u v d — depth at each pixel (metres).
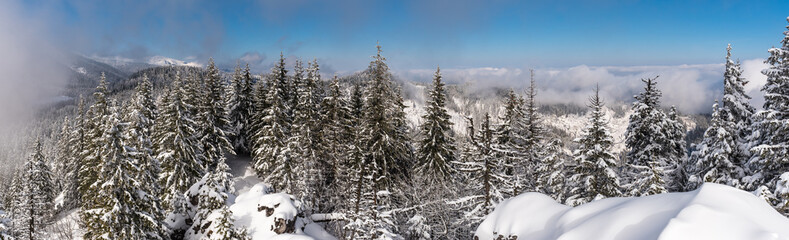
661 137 23.55
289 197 23.89
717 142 20.03
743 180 18.38
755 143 18.91
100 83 33.06
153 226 21.06
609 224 7.05
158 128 35.81
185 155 33.34
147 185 23.55
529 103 30.28
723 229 5.91
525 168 27.09
